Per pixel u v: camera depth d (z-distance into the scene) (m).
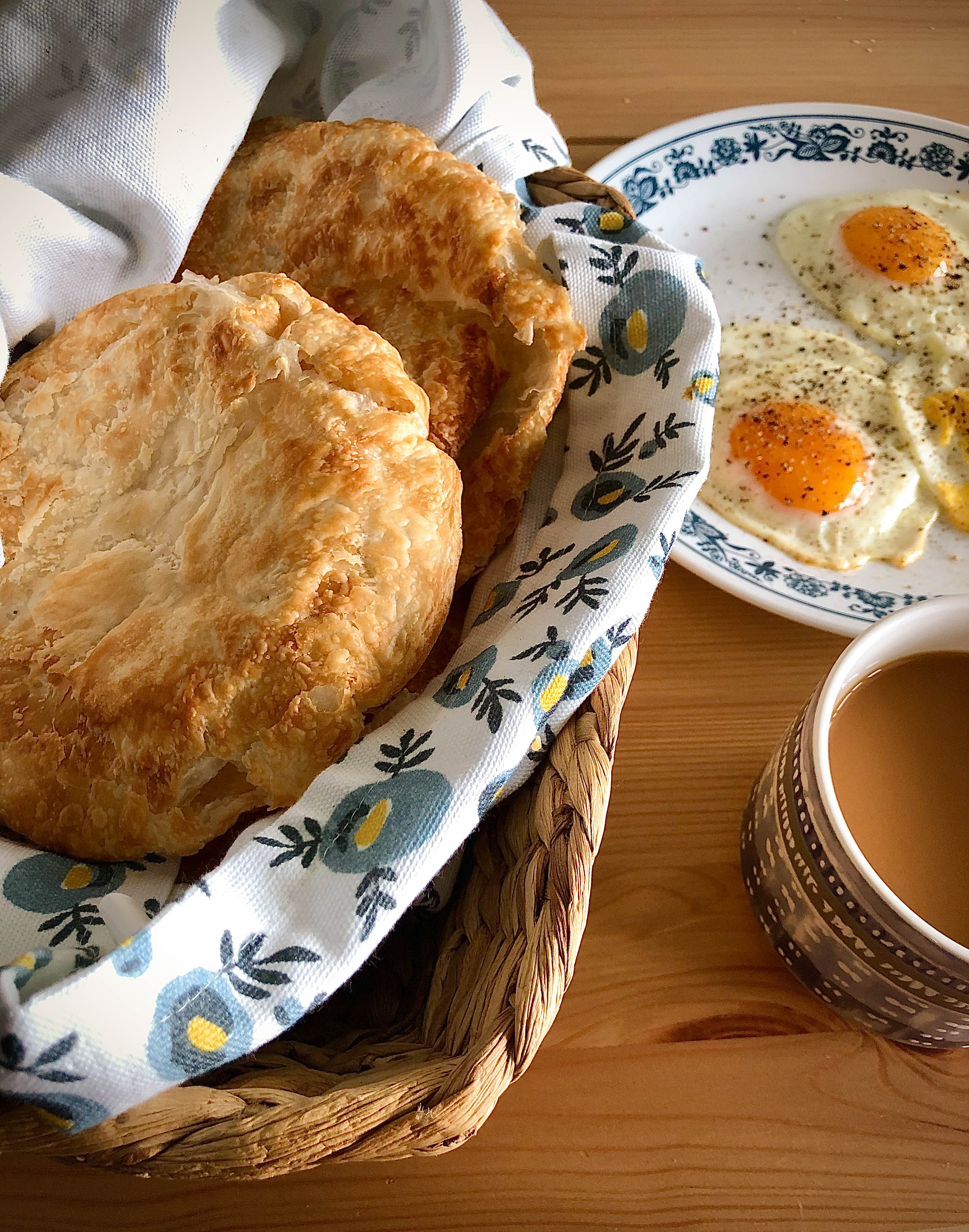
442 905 0.37
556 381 0.39
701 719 0.43
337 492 0.35
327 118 0.45
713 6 0.59
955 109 0.58
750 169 0.57
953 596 0.42
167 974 0.30
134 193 0.40
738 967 0.39
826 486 0.51
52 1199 0.36
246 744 0.35
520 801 0.37
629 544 0.37
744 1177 0.37
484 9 0.43
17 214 0.39
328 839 0.34
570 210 0.42
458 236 0.39
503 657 0.36
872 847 0.38
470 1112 0.30
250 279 0.38
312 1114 0.29
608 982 0.39
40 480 0.38
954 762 0.38
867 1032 0.39
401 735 0.35
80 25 0.40
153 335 0.38
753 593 0.44
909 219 0.56
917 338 0.55
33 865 0.35
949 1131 0.38
